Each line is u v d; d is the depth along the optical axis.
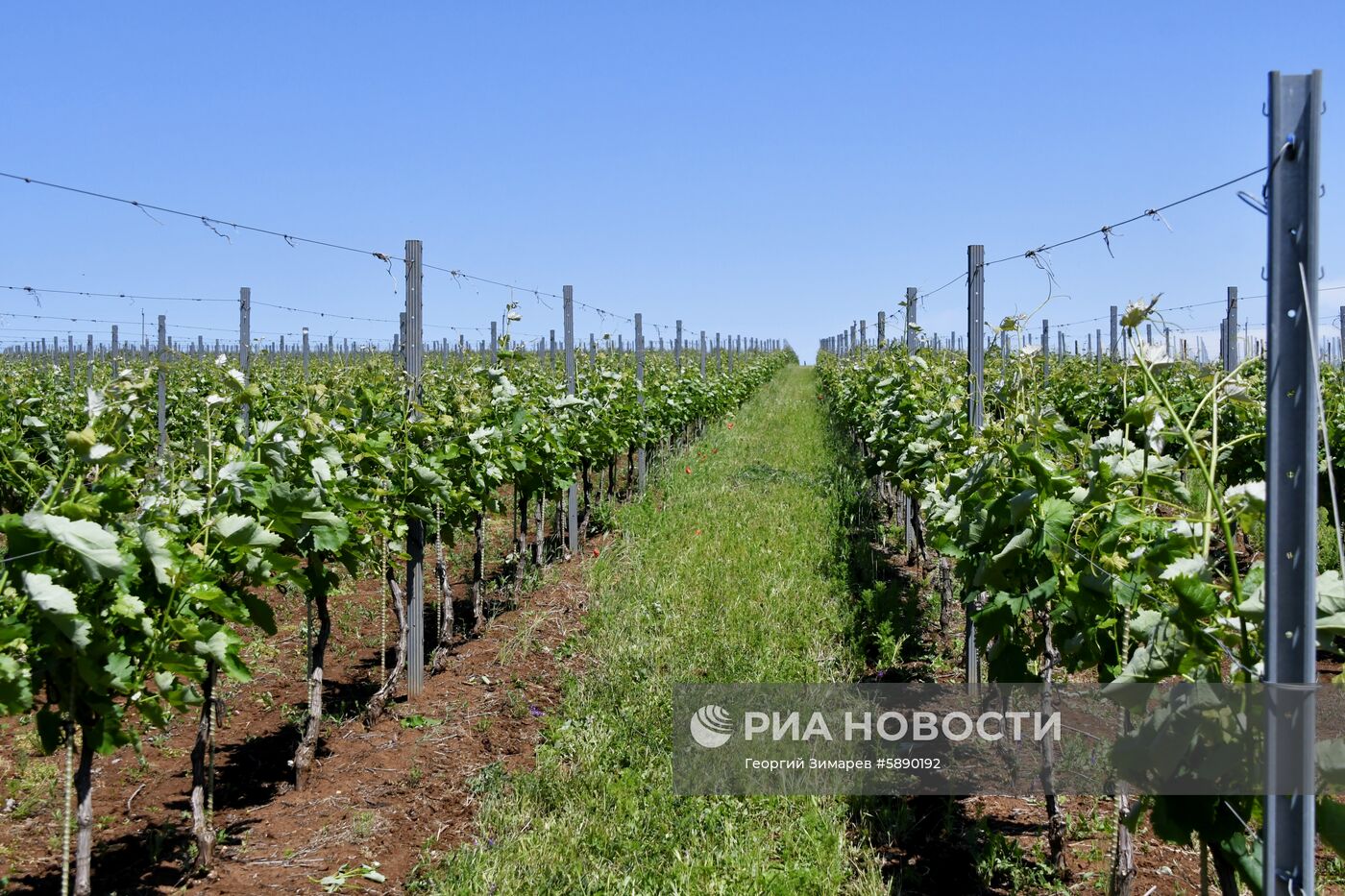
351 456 5.83
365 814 4.78
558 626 7.79
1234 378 2.97
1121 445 4.03
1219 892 3.88
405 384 6.50
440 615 6.95
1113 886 3.56
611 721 5.63
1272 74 2.16
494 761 5.43
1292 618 2.19
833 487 13.87
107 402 3.99
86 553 3.17
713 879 4.00
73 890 3.98
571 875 4.11
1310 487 2.14
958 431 6.35
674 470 15.74
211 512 4.09
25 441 8.58
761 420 25.59
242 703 6.39
